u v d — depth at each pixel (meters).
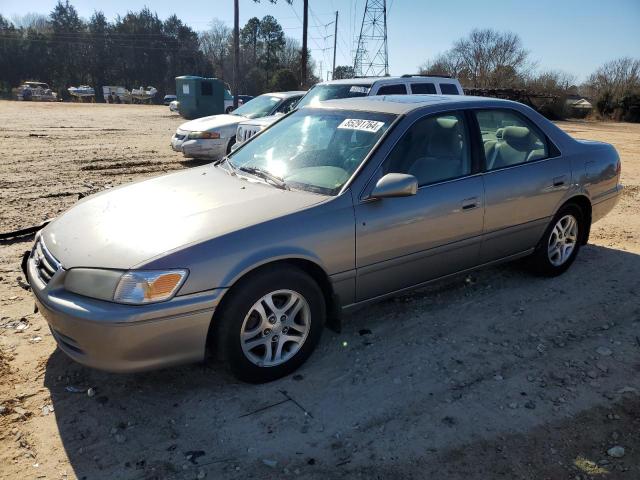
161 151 13.77
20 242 5.59
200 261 2.83
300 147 4.02
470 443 2.74
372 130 3.79
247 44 83.50
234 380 3.27
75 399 3.05
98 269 2.80
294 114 4.54
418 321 4.06
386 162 3.58
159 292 2.74
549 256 4.80
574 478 2.52
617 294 4.59
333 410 3.00
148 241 2.92
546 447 2.72
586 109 45.78
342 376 3.33
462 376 3.34
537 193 4.40
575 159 4.76
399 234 3.58
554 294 4.57
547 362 3.51
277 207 3.25
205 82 29.03
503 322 4.05
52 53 83.69
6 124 20.17
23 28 88.25
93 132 18.62
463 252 4.04
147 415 2.93
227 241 2.93
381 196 3.36
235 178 3.87
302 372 3.36
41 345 3.60
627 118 44.41
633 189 9.45
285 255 3.08
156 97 81.94
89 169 10.59
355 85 9.57
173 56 89.62
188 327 2.83
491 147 4.25
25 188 8.43
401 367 3.43
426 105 3.98
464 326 3.99
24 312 4.05
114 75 88.25
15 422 2.84
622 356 3.59
